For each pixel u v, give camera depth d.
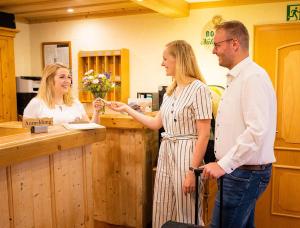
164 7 3.17
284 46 3.30
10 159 1.44
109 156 3.16
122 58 4.00
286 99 3.34
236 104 1.59
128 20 4.09
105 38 4.26
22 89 4.36
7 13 4.11
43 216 1.75
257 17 3.40
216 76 3.65
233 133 1.62
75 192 2.00
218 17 3.57
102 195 3.24
